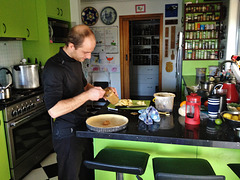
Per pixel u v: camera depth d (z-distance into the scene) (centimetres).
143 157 148
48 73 147
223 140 127
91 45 146
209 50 435
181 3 483
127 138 139
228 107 188
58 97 148
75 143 167
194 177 106
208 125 153
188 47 432
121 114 180
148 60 620
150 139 135
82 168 175
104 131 142
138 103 207
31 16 319
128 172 124
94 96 152
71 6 413
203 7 407
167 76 523
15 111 236
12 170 236
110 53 530
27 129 258
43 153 291
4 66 306
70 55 160
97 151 176
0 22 253
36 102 276
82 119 172
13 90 287
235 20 354
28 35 311
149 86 630
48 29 336
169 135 136
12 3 274
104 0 504
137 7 500
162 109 183
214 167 157
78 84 171
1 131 223
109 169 126
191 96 153
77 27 145
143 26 612
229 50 363
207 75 434
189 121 155
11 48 322
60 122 164
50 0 339
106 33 522
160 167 137
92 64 541
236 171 136
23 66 279
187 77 421
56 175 257
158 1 491
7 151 232
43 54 345
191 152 159
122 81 541
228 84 223
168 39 504
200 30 416
